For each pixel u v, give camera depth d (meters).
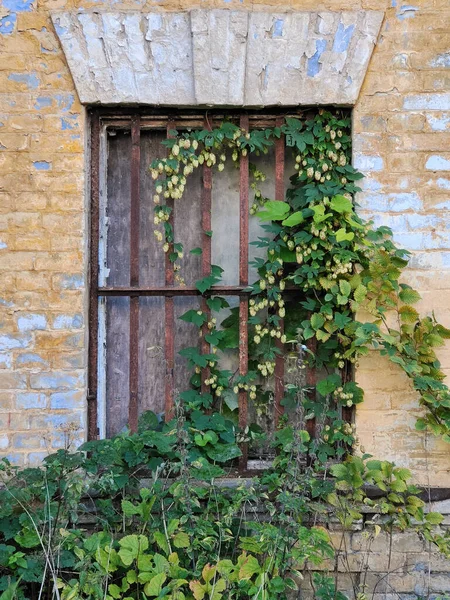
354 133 3.29
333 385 3.25
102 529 3.20
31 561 2.80
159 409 3.55
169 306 3.43
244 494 2.96
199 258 3.57
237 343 3.51
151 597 2.96
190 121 3.45
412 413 3.28
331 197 3.22
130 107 3.38
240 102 3.30
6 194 3.28
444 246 3.28
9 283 3.27
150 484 3.28
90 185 3.42
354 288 3.22
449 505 3.27
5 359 3.26
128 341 3.55
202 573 2.71
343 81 3.27
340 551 3.26
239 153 3.52
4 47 3.28
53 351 3.28
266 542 2.80
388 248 3.20
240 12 3.22
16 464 3.25
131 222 3.43
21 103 3.28
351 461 3.17
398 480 3.09
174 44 3.25
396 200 3.29
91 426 3.38
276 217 3.22
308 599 3.24
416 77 3.28
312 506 3.00
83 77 3.26
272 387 3.55
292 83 3.28
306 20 3.23
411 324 3.24
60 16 3.23
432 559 3.27
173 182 3.37
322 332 3.25
